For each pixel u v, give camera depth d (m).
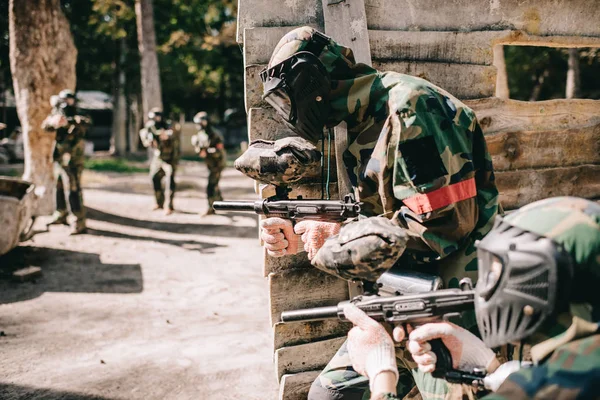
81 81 28.36
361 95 2.08
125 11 19.98
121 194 13.09
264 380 3.72
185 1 22.61
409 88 1.98
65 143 8.54
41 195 9.91
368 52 2.76
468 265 2.04
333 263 1.80
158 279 6.32
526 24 3.24
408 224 1.99
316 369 2.96
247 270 6.77
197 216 10.50
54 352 4.18
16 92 9.88
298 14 2.81
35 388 3.57
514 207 3.37
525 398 1.24
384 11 2.92
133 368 3.90
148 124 10.81
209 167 10.47
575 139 3.51
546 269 1.31
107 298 5.57
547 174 3.44
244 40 2.76
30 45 9.73
